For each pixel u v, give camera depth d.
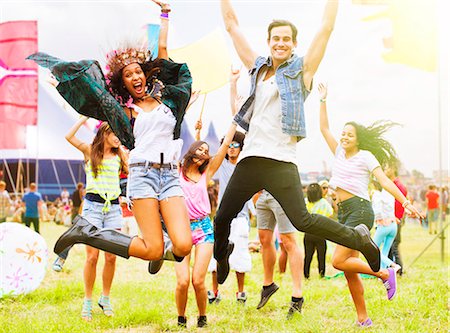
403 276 8.99
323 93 6.60
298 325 5.78
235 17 5.71
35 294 7.39
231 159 7.27
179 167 6.20
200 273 5.91
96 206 6.39
